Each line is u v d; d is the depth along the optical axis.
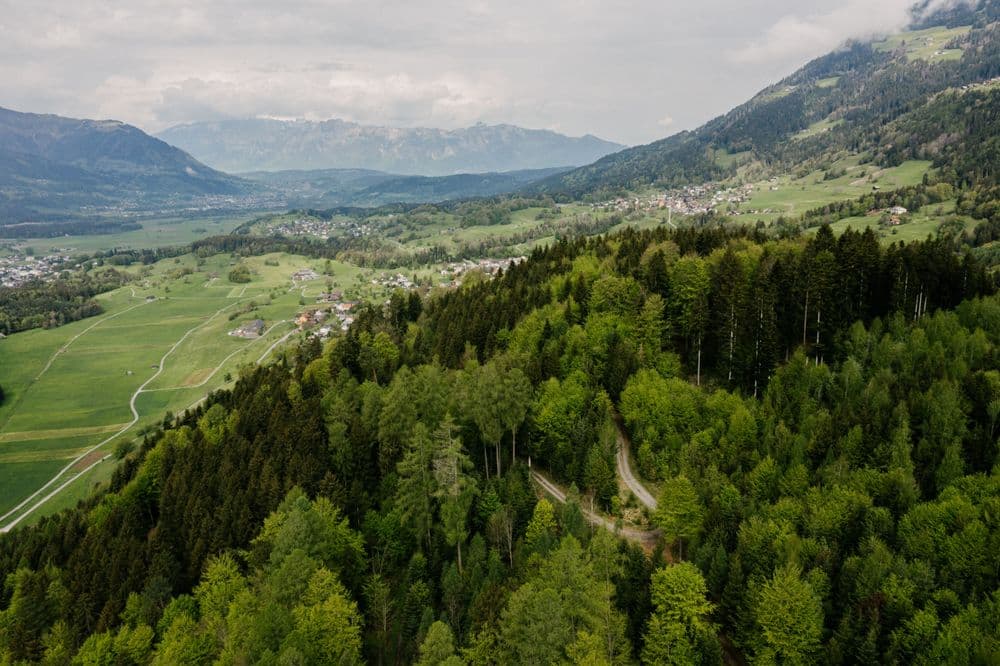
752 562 71.38
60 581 95.44
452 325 147.62
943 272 118.62
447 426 86.44
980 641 54.59
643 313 121.38
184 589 91.62
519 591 62.88
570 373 113.69
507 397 96.69
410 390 102.19
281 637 60.69
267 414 123.44
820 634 61.94
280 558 74.50
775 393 103.00
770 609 62.72
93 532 106.31
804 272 119.44
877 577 63.66
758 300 113.00
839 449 85.12
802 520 75.25
